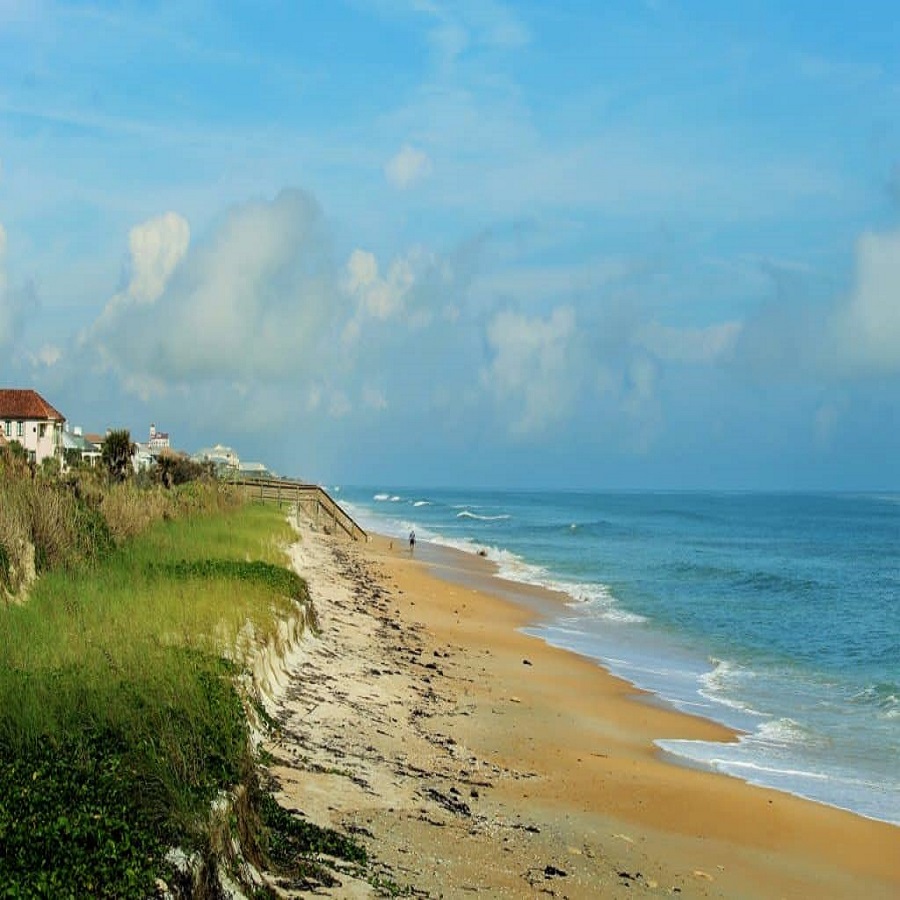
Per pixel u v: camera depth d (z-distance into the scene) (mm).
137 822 8477
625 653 29000
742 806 15609
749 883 12664
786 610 39125
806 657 28969
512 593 42281
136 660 12242
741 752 18859
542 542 80938
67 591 17047
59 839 7887
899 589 47688
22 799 8344
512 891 10891
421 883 10484
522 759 16812
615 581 49094
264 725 14273
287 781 12664
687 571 54500
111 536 24906
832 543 87375
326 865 10250
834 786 16938
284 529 41969
